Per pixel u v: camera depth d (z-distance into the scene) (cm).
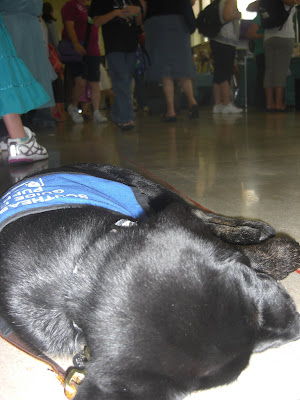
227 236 116
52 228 83
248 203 159
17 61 232
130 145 312
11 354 90
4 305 81
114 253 69
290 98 584
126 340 61
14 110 232
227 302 63
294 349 83
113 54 385
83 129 472
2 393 80
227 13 498
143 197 112
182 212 82
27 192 92
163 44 427
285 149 258
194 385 61
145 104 733
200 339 60
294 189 174
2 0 249
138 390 60
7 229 88
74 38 510
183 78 466
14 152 247
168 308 61
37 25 266
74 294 68
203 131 372
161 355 60
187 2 411
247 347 63
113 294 64
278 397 73
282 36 498
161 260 66
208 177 200
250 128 372
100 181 105
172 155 260
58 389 79
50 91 279
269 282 74
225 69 540
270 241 109
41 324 78
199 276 64
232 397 74
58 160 262
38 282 78
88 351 68
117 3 368
